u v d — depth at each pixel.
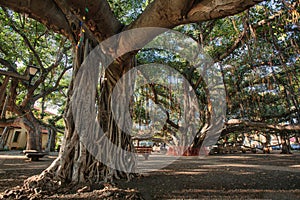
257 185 3.72
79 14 2.94
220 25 9.28
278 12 6.56
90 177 3.73
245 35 6.43
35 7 2.78
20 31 8.18
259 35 7.29
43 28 8.60
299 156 11.59
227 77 10.13
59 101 18.28
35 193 3.00
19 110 10.24
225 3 2.25
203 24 9.59
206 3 2.38
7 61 8.80
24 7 2.70
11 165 6.47
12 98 8.73
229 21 8.17
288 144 15.38
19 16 8.05
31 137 11.55
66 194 3.05
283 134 13.99
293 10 5.55
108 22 3.29
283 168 5.95
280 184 3.80
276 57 7.17
